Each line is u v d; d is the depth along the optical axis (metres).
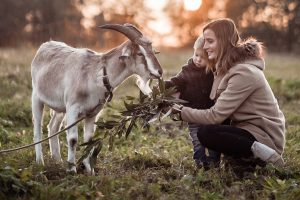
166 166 5.91
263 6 41.22
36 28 37.00
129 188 4.86
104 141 6.88
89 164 5.54
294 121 8.52
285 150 6.55
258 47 5.34
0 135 7.00
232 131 5.22
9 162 5.23
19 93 10.02
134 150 6.47
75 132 5.53
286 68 17.80
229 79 5.24
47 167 5.38
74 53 5.73
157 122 8.07
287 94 10.93
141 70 5.51
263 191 4.84
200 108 5.69
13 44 35.66
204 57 5.47
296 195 4.65
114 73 5.52
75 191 4.62
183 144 7.07
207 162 5.59
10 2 36.44
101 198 4.62
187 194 4.82
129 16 40.31
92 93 5.50
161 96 5.14
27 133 7.31
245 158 5.32
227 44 5.27
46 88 5.83
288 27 40.00
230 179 5.21
